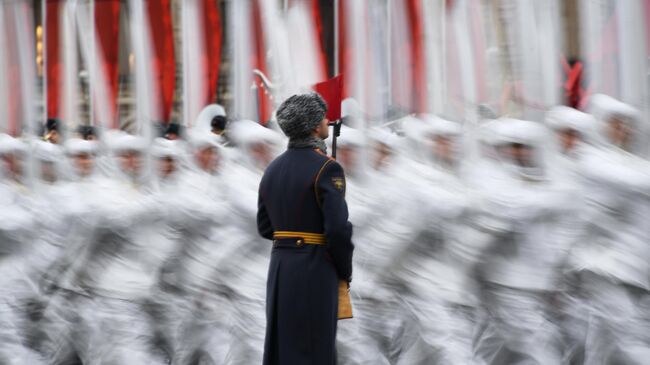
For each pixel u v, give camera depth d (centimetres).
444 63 2327
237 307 2253
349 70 2475
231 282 2267
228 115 2647
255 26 2617
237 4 2631
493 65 2250
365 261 2189
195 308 2342
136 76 2766
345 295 1731
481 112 2202
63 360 2547
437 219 2091
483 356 2036
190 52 2695
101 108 2830
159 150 2448
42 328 2606
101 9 2852
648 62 2095
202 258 2333
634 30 2108
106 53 2839
